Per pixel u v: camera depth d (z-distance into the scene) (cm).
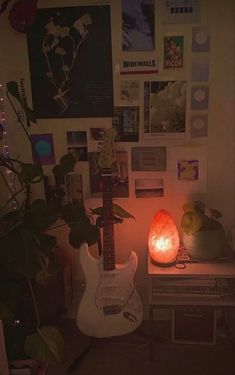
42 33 180
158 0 173
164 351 189
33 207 147
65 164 165
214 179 194
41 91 188
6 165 164
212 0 172
